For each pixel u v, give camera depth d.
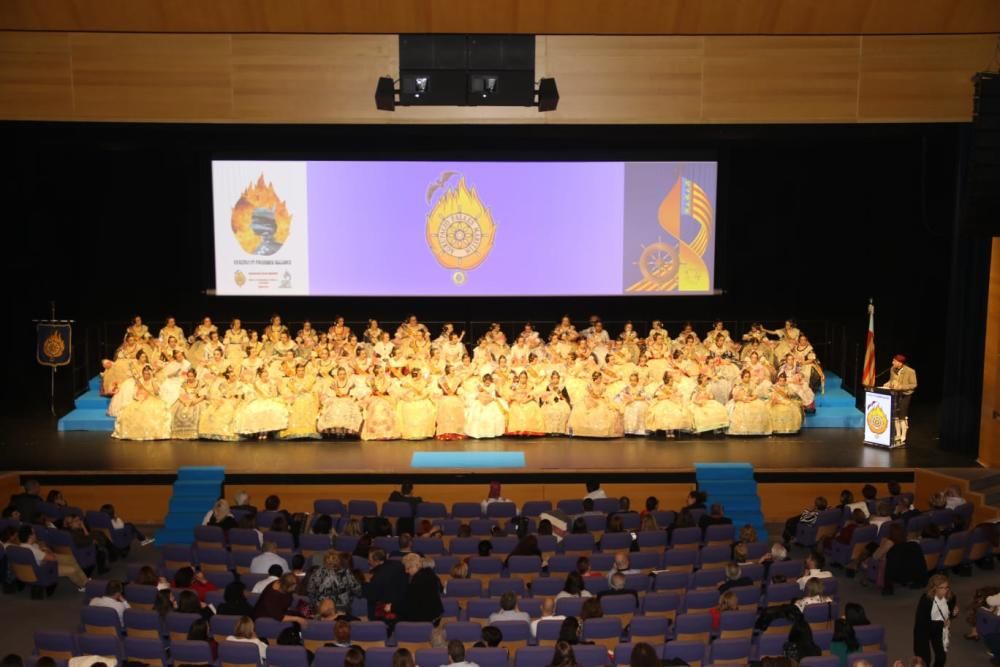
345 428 20.14
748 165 24.19
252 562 13.62
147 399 20.19
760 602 13.20
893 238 23.39
